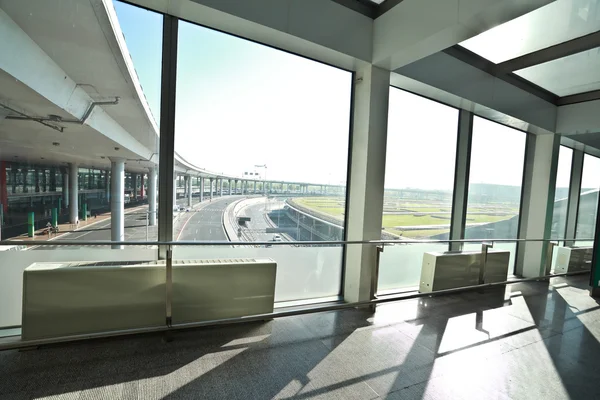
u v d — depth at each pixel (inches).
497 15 94.5
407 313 129.9
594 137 225.8
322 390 73.5
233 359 84.8
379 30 129.0
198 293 101.8
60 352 81.7
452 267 163.6
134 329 88.7
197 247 114.2
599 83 185.9
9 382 68.6
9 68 82.4
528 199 233.1
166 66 102.1
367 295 139.2
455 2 100.2
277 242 110.0
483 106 173.8
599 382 83.8
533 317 133.0
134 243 88.2
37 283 82.5
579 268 233.5
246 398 68.6
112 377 72.9
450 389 77.4
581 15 123.6
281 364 83.9
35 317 82.7
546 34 139.6
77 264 91.1
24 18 83.7
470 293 165.8
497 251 184.9
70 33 89.8
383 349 96.4
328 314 123.5
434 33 106.4
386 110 136.9
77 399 64.4
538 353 99.6
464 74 161.6
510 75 183.8
